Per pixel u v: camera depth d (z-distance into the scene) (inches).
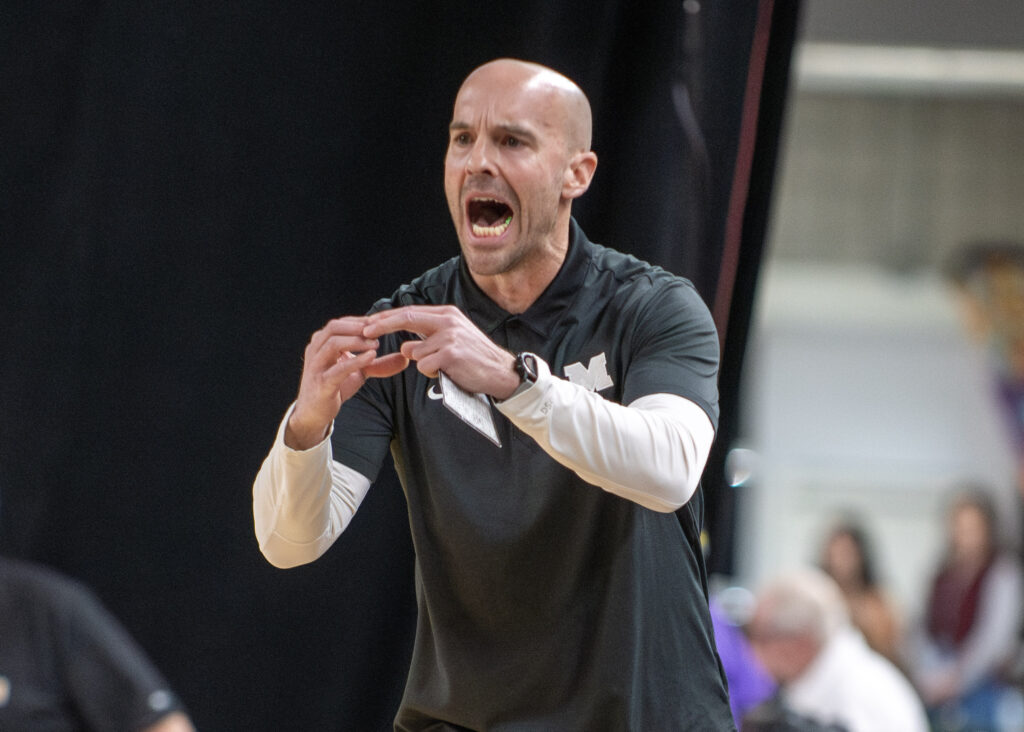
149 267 355.9
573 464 216.7
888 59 893.2
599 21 339.3
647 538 243.3
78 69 354.6
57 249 356.8
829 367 1057.5
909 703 499.8
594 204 339.9
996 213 1037.2
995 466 1047.0
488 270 238.5
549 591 243.8
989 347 1047.0
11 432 358.6
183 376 357.1
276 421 356.8
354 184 352.5
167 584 359.3
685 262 335.0
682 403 228.4
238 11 350.9
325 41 350.3
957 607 880.9
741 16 335.9
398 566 356.5
